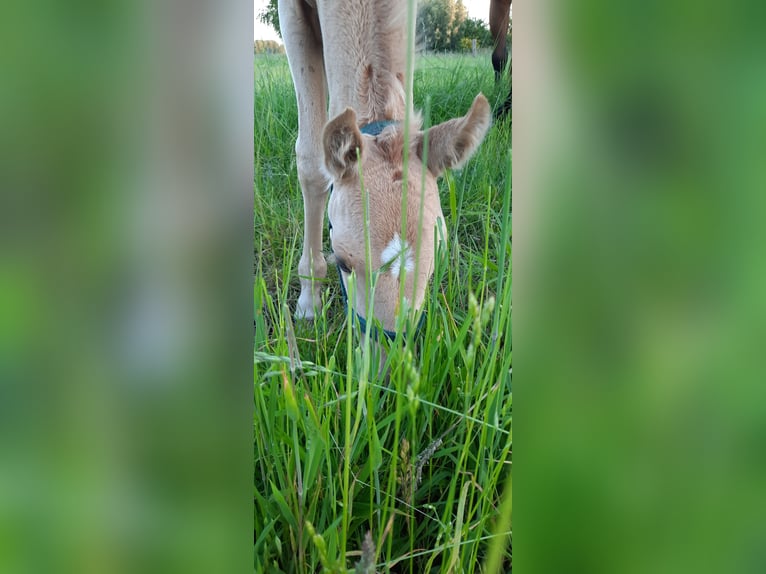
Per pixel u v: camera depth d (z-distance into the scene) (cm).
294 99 122
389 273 87
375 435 75
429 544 79
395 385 79
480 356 82
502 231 71
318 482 78
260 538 76
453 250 92
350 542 79
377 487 75
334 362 89
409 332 79
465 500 75
